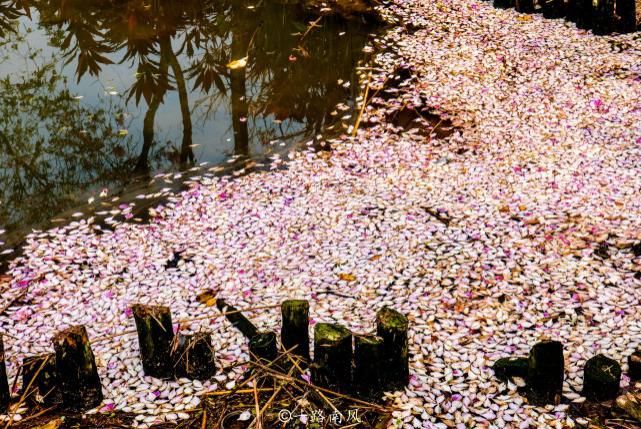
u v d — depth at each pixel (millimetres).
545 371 3324
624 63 7918
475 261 4754
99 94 7535
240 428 3271
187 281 4688
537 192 5586
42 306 4477
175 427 3297
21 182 5957
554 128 6629
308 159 6258
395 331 3381
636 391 3393
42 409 3436
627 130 6477
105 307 4449
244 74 7980
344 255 4906
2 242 5168
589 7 9031
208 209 5523
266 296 4492
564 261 4703
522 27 9344
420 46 8664
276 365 3494
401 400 3443
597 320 4121
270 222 5336
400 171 6020
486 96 7336
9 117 7035
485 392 3518
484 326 4121
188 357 3572
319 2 9891
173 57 8320
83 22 9031
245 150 6457
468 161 6141
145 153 6418
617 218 5137
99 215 5488
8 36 8773
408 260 4809
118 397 3541
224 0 9742
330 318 4234
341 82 7715
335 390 3410
